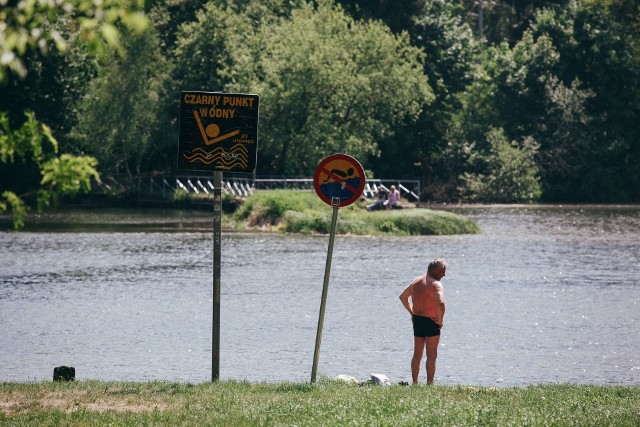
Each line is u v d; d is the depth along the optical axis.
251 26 134.75
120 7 13.68
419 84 131.62
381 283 55.47
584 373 33.28
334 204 27.00
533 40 164.25
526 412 21.31
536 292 52.44
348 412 21.33
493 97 159.00
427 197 145.62
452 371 33.50
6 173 122.81
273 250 72.81
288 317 44.09
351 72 127.38
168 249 72.00
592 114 159.62
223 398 23.69
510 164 144.88
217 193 26.73
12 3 13.62
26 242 75.56
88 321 42.59
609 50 160.12
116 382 27.27
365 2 154.62
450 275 59.38
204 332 40.34
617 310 46.81
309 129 125.12
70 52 118.88
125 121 124.88
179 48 127.69
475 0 194.62
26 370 32.78
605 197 155.75
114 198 122.81
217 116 25.77
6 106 118.19
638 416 21.17
